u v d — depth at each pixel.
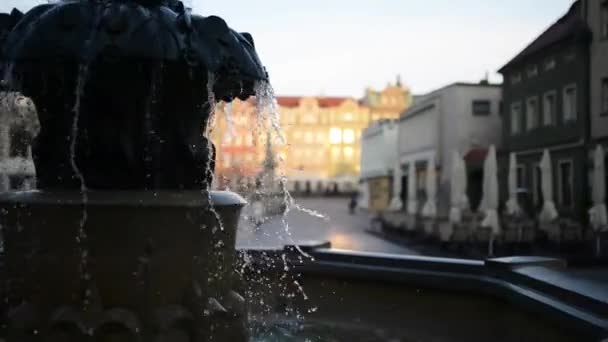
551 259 5.20
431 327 5.16
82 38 3.21
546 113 26.95
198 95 3.59
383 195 47.31
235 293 3.67
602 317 3.70
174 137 3.57
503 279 4.92
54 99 3.45
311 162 96.75
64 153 3.51
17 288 3.35
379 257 5.70
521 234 17.12
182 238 3.34
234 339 3.54
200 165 3.68
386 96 97.44
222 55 3.50
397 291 5.47
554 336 3.99
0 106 3.89
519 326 4.47
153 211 3.24
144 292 3.24
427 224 20.50
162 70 3.38
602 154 17.88
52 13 3.32
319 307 5.79
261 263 6.02
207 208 3.43
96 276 3.21
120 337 3.14
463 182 20.34
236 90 3.80
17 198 3.31
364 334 4.89
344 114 96.88
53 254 3.24
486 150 32.84
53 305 3.24
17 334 3.21
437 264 5.36
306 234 23.95
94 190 3.37
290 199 5.56
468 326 4.97
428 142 37.06
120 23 3.27
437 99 35.69
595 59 23.50
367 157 54.22
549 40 26.72
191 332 3.35
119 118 3.43
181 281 3.35
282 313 5.68
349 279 5.75
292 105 100.94
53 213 3.21
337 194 95.50
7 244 3.39
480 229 17.30
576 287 4.15
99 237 3.20
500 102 34.25
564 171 25.62
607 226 17.00
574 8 27.09
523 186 29.02
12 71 3.37
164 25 3.36
